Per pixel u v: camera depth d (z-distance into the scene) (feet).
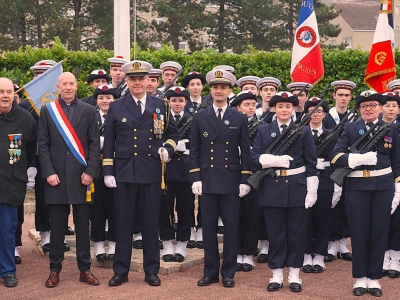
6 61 44.68
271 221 25.21
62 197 25.02
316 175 25.31
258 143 25.91
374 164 24.29
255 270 27.91
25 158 25.50
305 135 25.39
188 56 45.32
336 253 30.25
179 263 27.63
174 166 28.22
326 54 44.37
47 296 23.86
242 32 97.60
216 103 25.79
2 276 25.23
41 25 95.76
